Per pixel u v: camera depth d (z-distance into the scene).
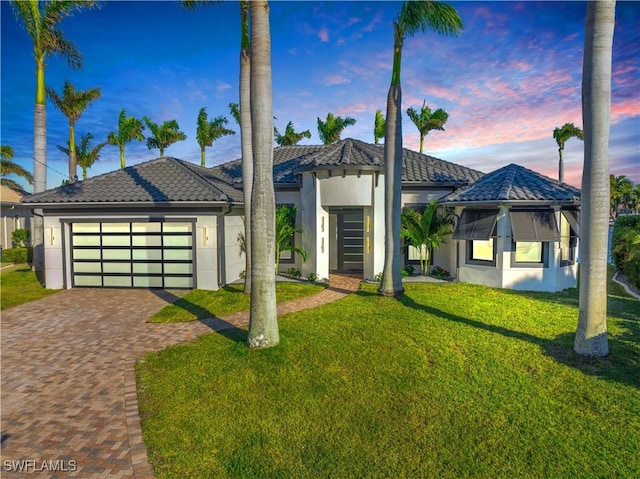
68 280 19.77
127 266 19.75
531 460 6.06
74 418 7.50
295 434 6.82
